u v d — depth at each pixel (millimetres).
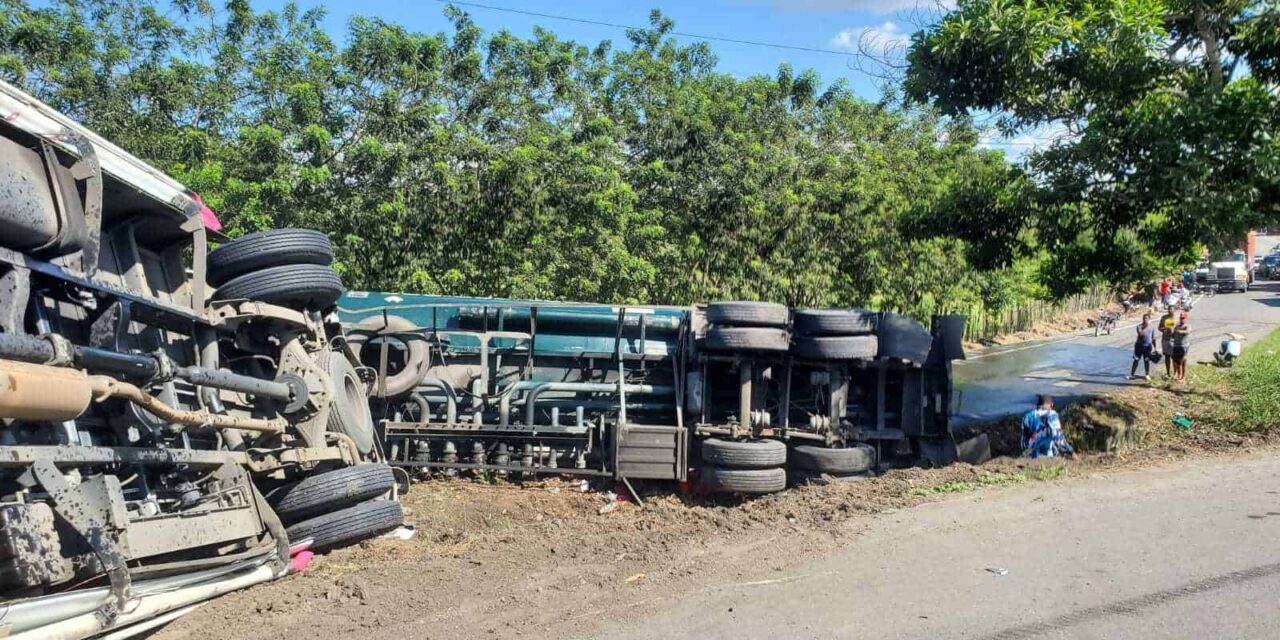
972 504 8930
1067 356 23391
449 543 8477
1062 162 12789
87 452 5457
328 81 15945
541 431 11047
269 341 8422
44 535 4797
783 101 21641
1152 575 6594
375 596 6301
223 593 6227
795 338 11383
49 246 5629
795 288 19047
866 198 19906
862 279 20266
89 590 4973
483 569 7031
